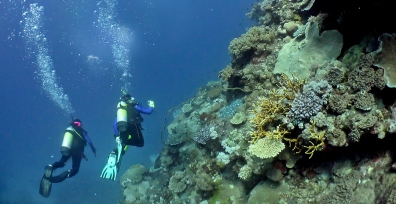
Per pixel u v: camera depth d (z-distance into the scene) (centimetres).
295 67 507
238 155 559
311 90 391
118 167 748
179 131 872
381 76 350
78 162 912
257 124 452
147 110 758
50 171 906
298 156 444
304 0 575
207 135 700
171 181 777
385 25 382
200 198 666
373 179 344
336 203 373
